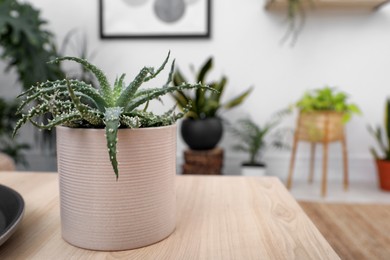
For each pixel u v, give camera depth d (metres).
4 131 2.15
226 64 2.45
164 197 0.46
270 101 2.46
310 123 2.13
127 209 0.43
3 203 0.53
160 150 0.44
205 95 2.06
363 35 2.39
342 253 1.31
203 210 0.57
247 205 0.59
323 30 2.40
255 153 2.28
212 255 0.42
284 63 2.43
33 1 2.47
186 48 2.45
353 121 2.45
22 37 1.98
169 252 0.43
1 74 2.50
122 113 0.41
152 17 2.42
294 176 2.50
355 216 1.74
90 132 0.41
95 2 2.45
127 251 0.43
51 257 0.42
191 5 2.40
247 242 0.45
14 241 0.46
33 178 0.74
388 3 2.35
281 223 0.51
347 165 2.46
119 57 2.47
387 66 2.40
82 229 0.43
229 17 2.42
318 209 1.86
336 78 2.43
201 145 2.07
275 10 2.39
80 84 0.43
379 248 1.35
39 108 0.42
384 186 2.23
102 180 0.42
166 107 2.25
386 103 2.23
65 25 2.47
